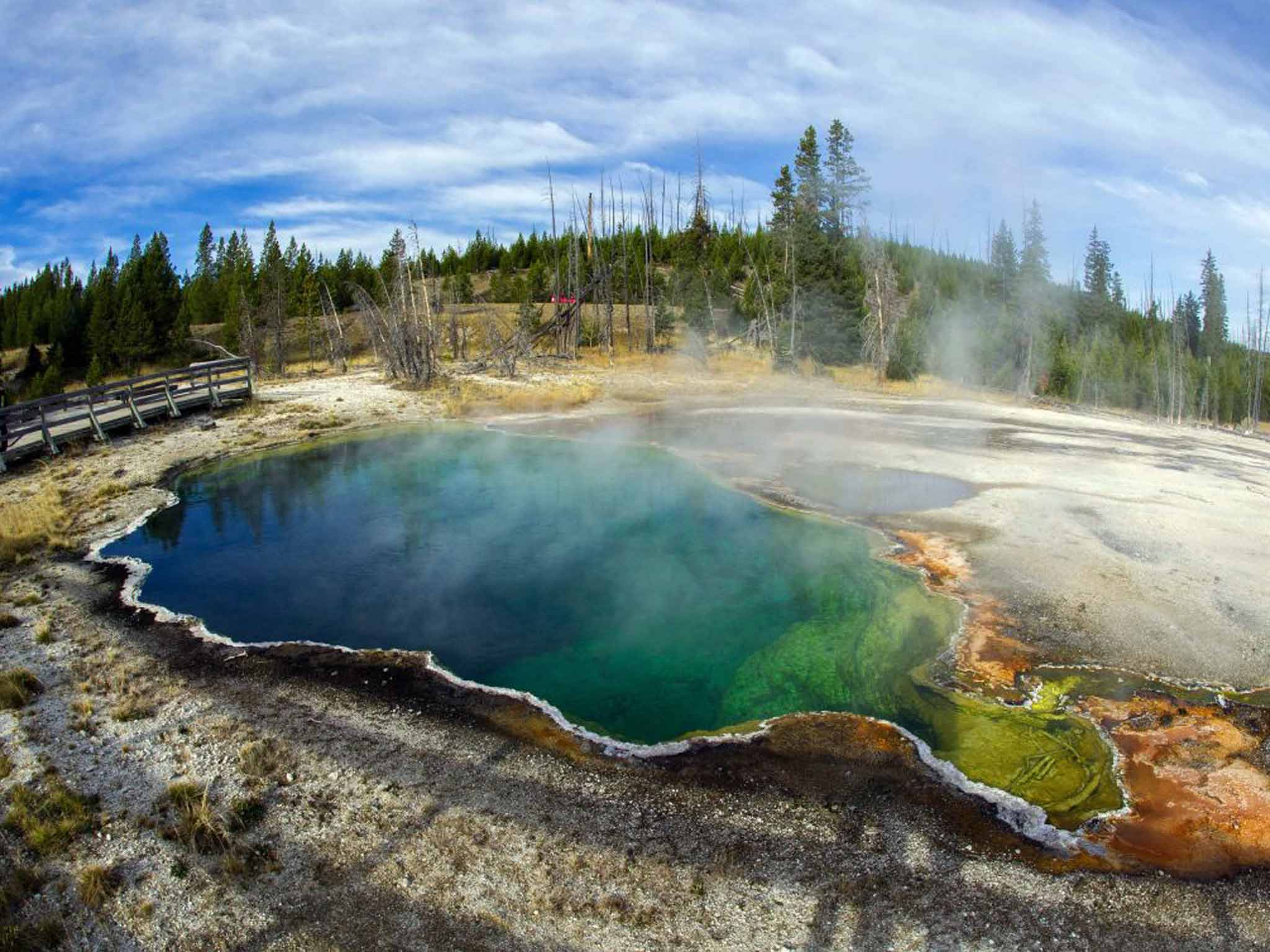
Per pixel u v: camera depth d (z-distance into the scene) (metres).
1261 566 9.83
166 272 42.94
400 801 5.61
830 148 35.38
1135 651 7.72
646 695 7.23
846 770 6.01
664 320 38.94
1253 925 4.52
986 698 7.04
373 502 13.77
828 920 4.55
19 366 49.34
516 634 8.54
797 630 8.59
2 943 4.38
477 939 4.41
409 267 30.92
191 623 8.68
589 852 5.10
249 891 4.78
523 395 24.23
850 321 35.06
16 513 12.26
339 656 7.90
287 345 40.16
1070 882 4.84
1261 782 5.77
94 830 5.31
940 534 11.31
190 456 16.77
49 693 7.14
